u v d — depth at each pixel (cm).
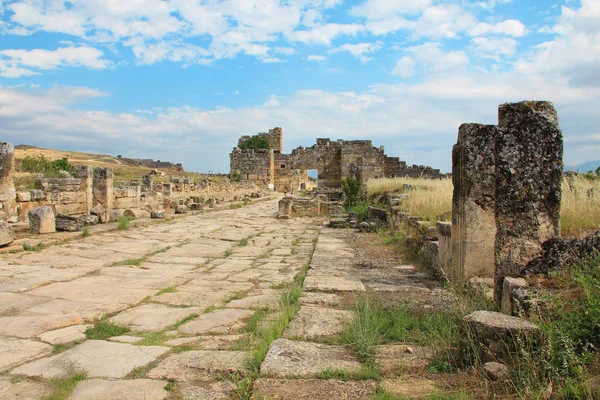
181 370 357
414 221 1011
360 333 405
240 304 579
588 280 382
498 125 496
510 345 329
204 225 1608
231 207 2573
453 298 521
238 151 4578
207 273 799
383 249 1060
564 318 348
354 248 1088
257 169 4550
